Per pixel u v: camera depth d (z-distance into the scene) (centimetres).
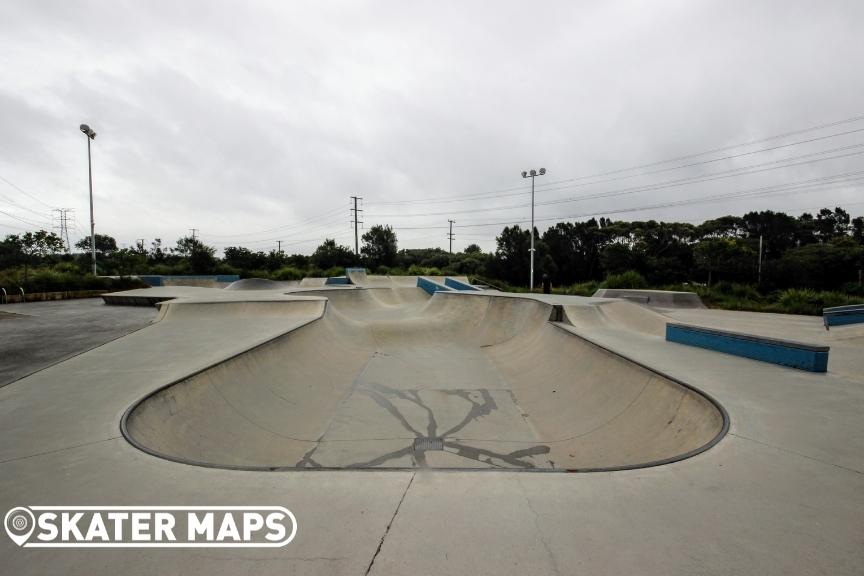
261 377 806
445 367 1143
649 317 1424
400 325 1570
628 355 807
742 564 256
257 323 1224
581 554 265
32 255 3347
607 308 1409
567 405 796
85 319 1448
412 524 297
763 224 5269
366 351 1305
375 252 6256
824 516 306
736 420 483
